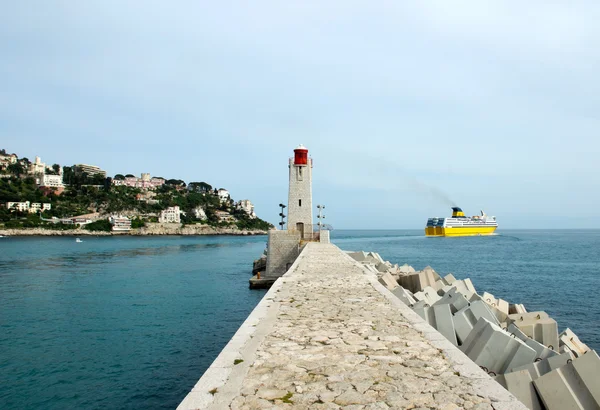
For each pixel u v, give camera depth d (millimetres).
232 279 50500
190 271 59281
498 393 5152
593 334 23516
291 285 14422
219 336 25031
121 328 26828
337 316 9547
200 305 34281
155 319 29297
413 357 6605
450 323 11773
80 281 47969
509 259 74125
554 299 34625
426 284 22047
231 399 4980
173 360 20828
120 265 67125
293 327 8508
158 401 16406
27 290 41438
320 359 6492
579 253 89625
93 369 19594
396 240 169125
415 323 8875
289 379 5645
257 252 102562
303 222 50781
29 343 23547
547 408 7445
